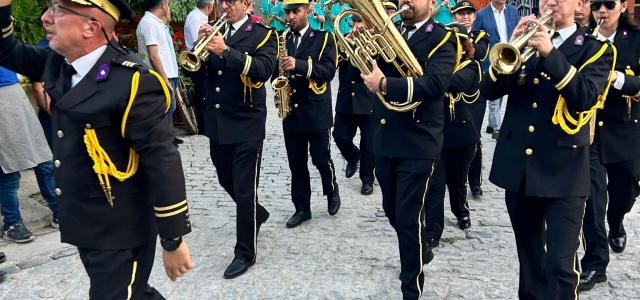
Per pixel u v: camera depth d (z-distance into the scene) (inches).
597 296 153.6
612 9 152.2
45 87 97.7
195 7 359.3
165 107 97.0
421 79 133.2
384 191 149.3
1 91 184.9
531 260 134.1
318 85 207.0
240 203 171.3
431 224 184.9
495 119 338.0
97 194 96.9
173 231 96.3
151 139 94.3
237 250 172.1
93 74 93.7
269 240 195.9
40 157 195.5
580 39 123.2
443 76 132.8
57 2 91.9
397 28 147.3
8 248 188.2
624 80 149.7
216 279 167.2
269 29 175.9
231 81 169.6
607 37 159.5
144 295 109.4
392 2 181.5
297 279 166.4
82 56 94.9
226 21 174.1
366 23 137.2
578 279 122.4
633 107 159.2
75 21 91.8
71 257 181.6
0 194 190.2
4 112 184.7
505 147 130.1
